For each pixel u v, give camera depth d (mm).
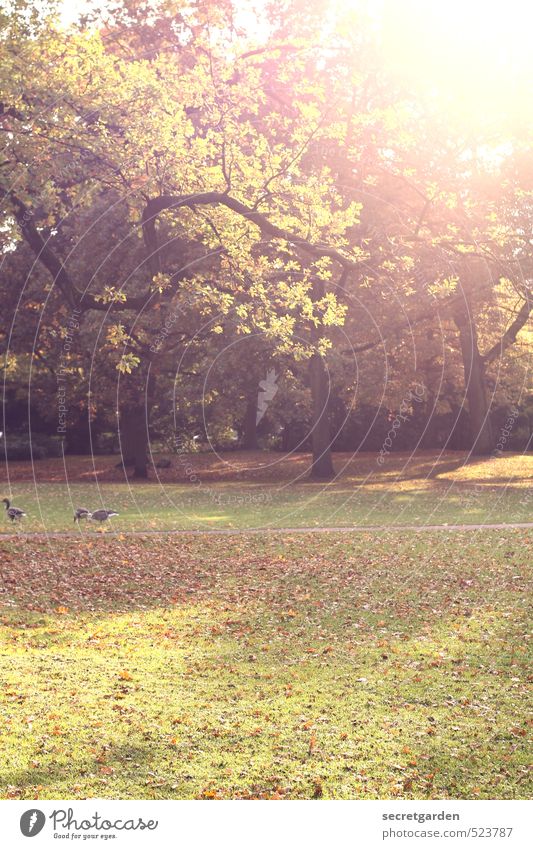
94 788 7691
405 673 11195
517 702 9984
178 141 20422
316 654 12188
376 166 31438
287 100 30562
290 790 7715
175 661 11781
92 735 8859
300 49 27641
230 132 21312
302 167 29594
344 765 8266
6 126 18953
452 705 9938
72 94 19078
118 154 19422
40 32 19781
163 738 8836
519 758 8398
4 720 9156
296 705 9961
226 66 23094
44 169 18891
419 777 8031
